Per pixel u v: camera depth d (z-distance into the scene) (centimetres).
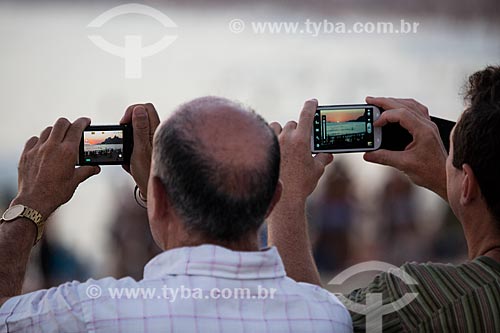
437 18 4609
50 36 4662
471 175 566
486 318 566
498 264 573
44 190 608
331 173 2919
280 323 534
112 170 3500
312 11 4516
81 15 4675
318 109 652
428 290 582
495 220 570
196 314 521
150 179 529
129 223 2670
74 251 2678
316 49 4747
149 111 647
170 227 530
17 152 3775
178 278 525
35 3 4662
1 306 538
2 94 4316
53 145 614
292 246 596
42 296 537
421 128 644
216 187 501
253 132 512
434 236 3005
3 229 591
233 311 527
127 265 2661
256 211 513
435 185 648
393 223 3006
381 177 3158
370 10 4506
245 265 528
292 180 613
